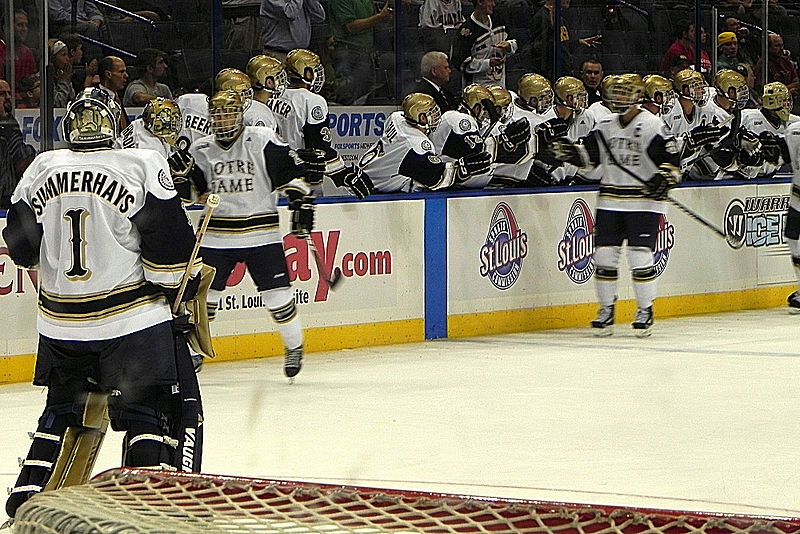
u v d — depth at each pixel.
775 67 48.12
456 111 38.47
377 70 42.19
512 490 20.84
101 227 16.91
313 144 35.06
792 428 25.97
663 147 36.62
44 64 33.94
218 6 40.09
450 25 43.16
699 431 25.64
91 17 38.75
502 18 43.91
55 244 17.11
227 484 11.12
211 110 29.75
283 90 35.47
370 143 42.28
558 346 36.41
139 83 38.59
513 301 39.03
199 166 30.08
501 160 38.56
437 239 37.41
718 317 42.19
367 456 23.47
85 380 17.41
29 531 10.45
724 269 43.25
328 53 41.41
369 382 31.03
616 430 25.70
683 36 47.22
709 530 9.79
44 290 17.41
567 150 37.31
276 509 10.45
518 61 44.56
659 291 41.69
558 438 24.97
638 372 32.28
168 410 17.44
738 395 29.39
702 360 34.06
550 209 39.56
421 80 42.25
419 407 28.05
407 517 10.25
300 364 31.06
